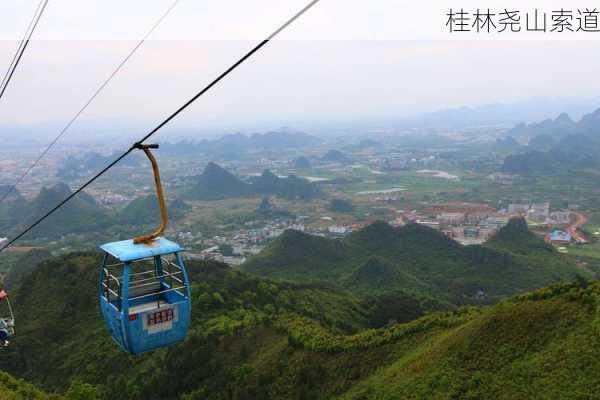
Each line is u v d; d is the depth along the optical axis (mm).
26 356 82312
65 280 99062
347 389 57156
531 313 52656
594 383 40812
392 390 51938
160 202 16156
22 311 95688
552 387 42781
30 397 53000
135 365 72062
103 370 73500
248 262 169000
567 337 47469
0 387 52438
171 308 17234
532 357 47250
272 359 65625
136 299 17969
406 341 62344
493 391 45750
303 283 113375
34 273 105375
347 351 63000
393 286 141250
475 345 52312
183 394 64375
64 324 88312
